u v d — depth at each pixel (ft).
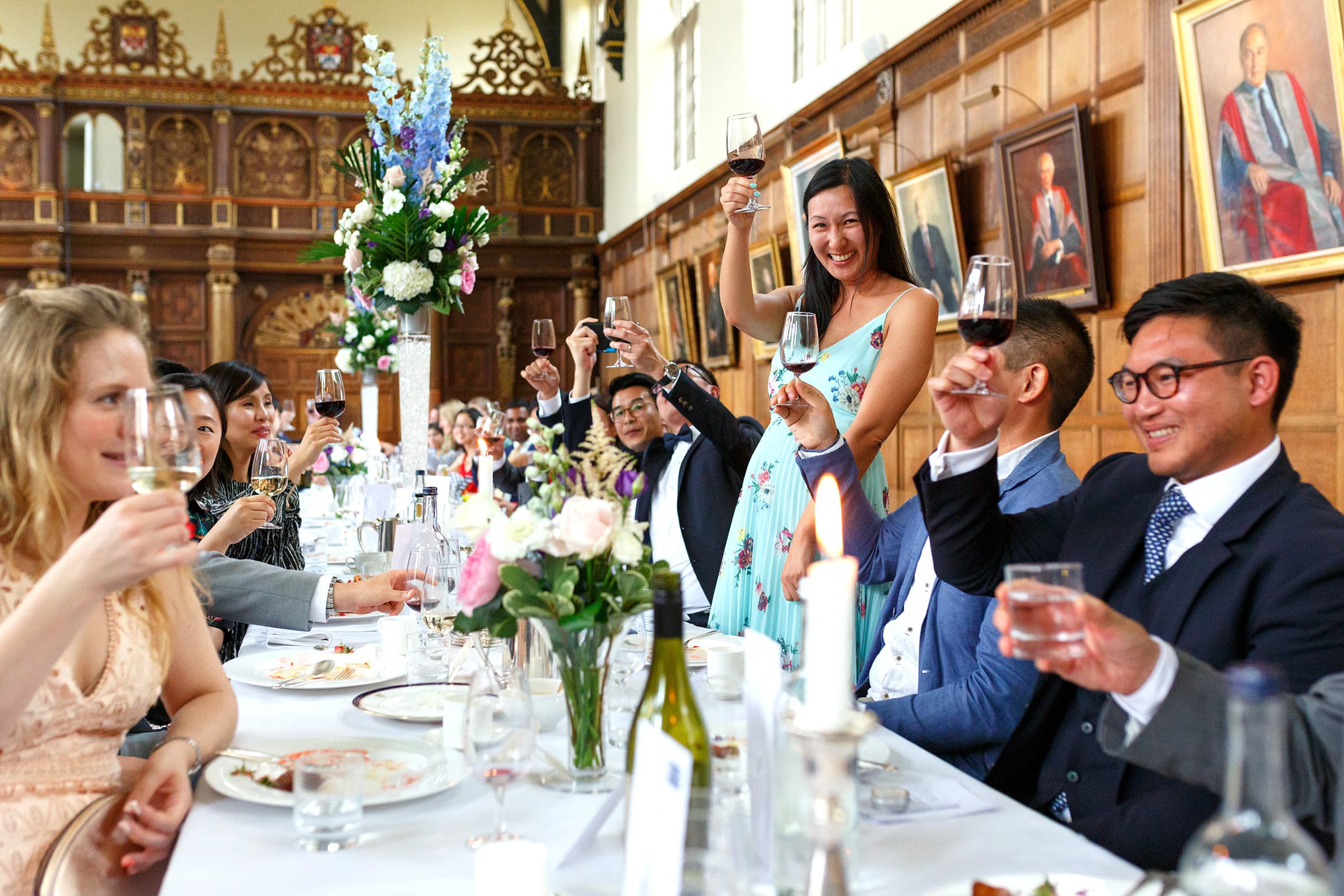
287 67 47.01
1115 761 4.96
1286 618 4.40
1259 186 13.46
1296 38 12.71
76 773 4.82
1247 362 4.67
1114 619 3.65
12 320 4.72
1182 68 14.38
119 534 3.90
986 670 6.13
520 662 5.99
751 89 30.78
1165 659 3.64
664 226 38.65
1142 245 15.90
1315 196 12.71
